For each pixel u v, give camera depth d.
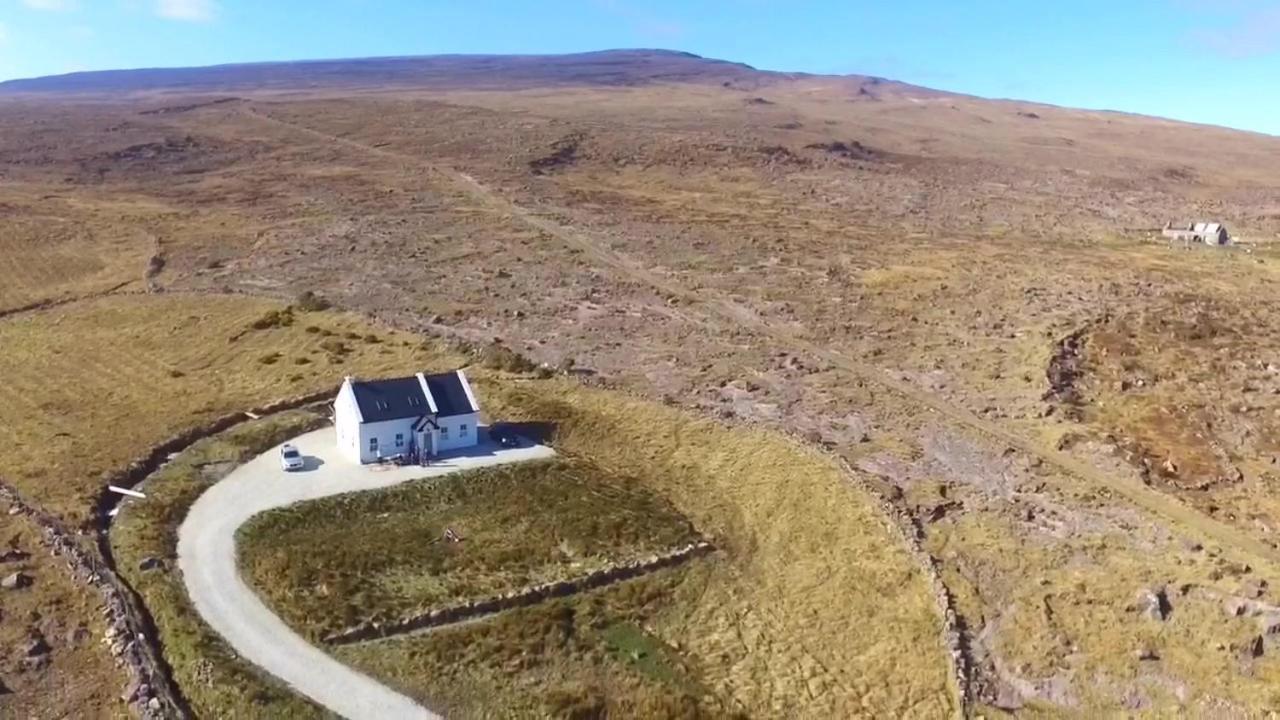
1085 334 76.06
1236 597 39.94
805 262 101.19
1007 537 46.25
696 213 128.25
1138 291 89.38
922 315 82.25
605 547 46.19
